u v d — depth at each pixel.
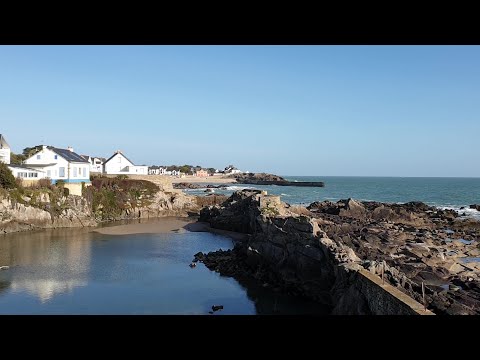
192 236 54.12
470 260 37.50
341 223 56.44
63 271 33.62
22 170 60.06
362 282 21.00
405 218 65.19
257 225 38.56
